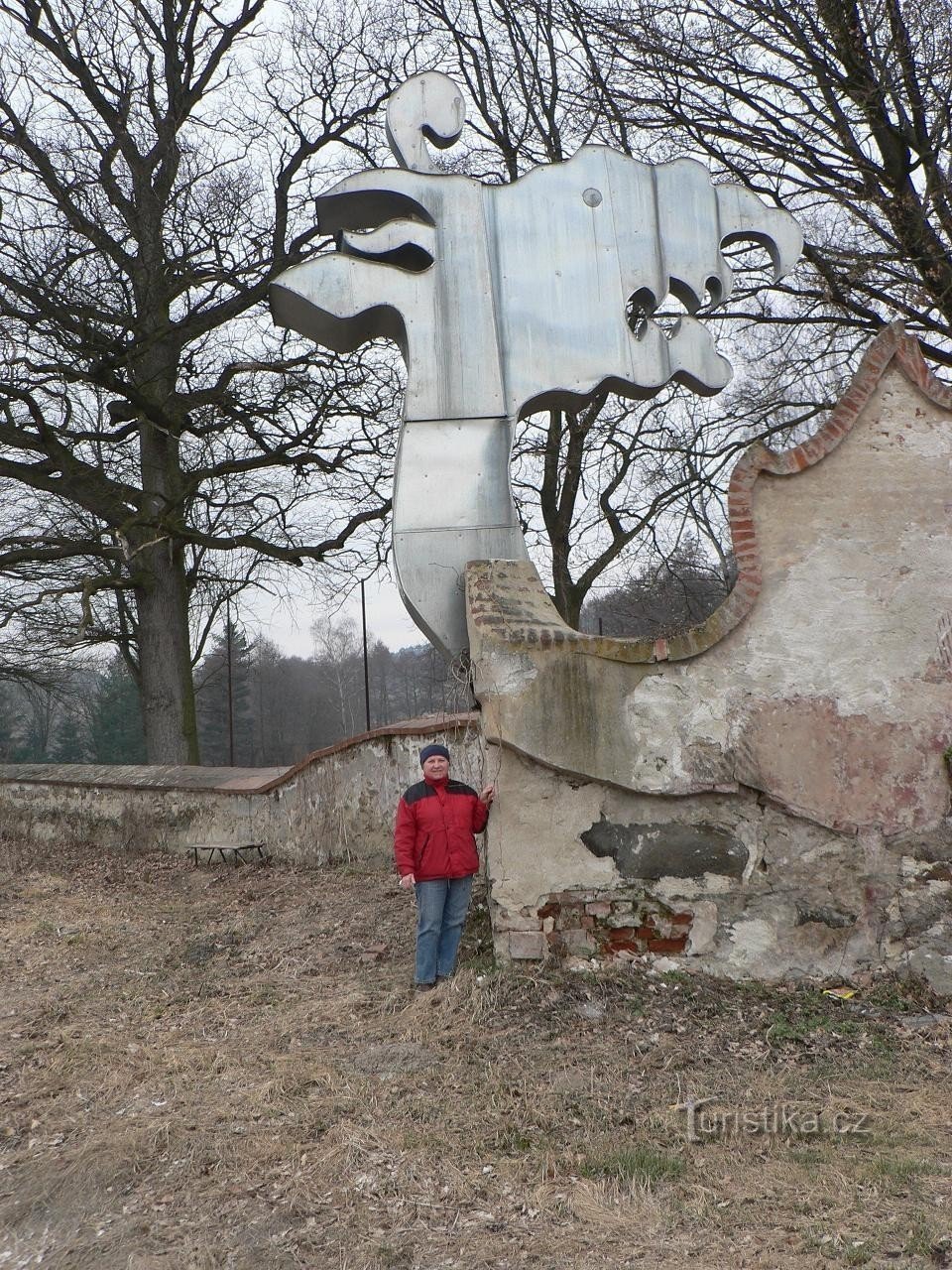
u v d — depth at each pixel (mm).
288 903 9188
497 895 6203
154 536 17688
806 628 6219
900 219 12406
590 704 6168
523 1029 5609
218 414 16938
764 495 6297
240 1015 6164
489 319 7191
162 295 16031
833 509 6289
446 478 7051
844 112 12891
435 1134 4539
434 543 7000
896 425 6340
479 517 7031
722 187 7625
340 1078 5133
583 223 7367
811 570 6254
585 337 7258
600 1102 4832
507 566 6809
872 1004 5895
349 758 10734
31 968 7500
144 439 18438
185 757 18734
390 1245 3768
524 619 6348
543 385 7191
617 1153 4359
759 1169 4266
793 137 13148
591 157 7441
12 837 16266
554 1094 4887
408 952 7027
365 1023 5887
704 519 17250
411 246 7215
